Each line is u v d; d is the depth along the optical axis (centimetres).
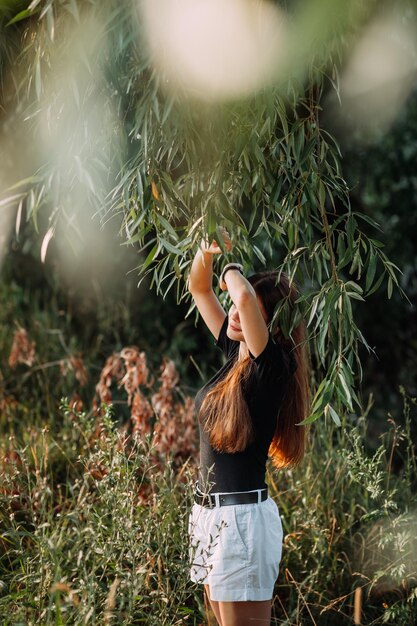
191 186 303
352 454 395
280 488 454
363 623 390
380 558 409
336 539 414
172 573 339
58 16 281
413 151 752
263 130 278
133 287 714
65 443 499
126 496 342
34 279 749
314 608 391
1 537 362
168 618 330
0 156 486
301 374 336
